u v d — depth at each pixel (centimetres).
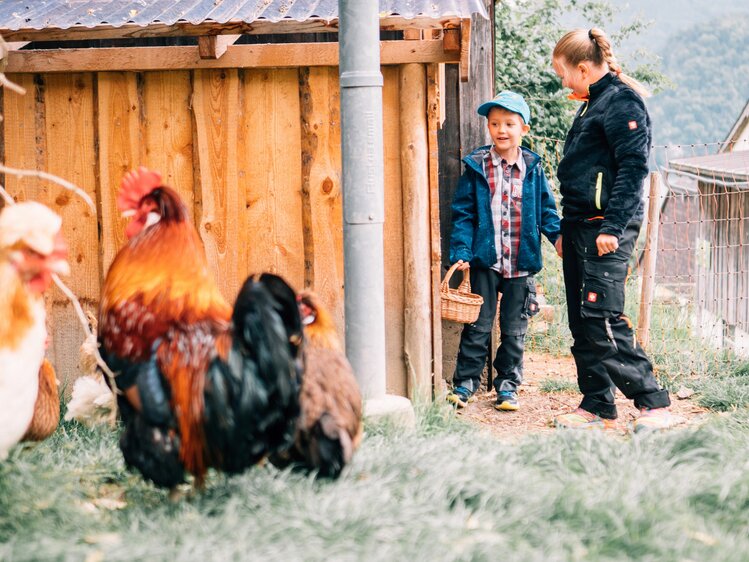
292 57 548
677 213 1902
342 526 332
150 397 335
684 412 617
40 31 521
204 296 358
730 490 387
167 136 565
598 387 571
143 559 306
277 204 566
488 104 606
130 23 518
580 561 319
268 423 328
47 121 567
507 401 618
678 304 960
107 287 359
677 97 7506
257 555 308
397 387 574
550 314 903
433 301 570
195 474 349
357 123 463
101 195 567
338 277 567
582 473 421
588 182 538
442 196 702
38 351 361
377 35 464
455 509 356
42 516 347
